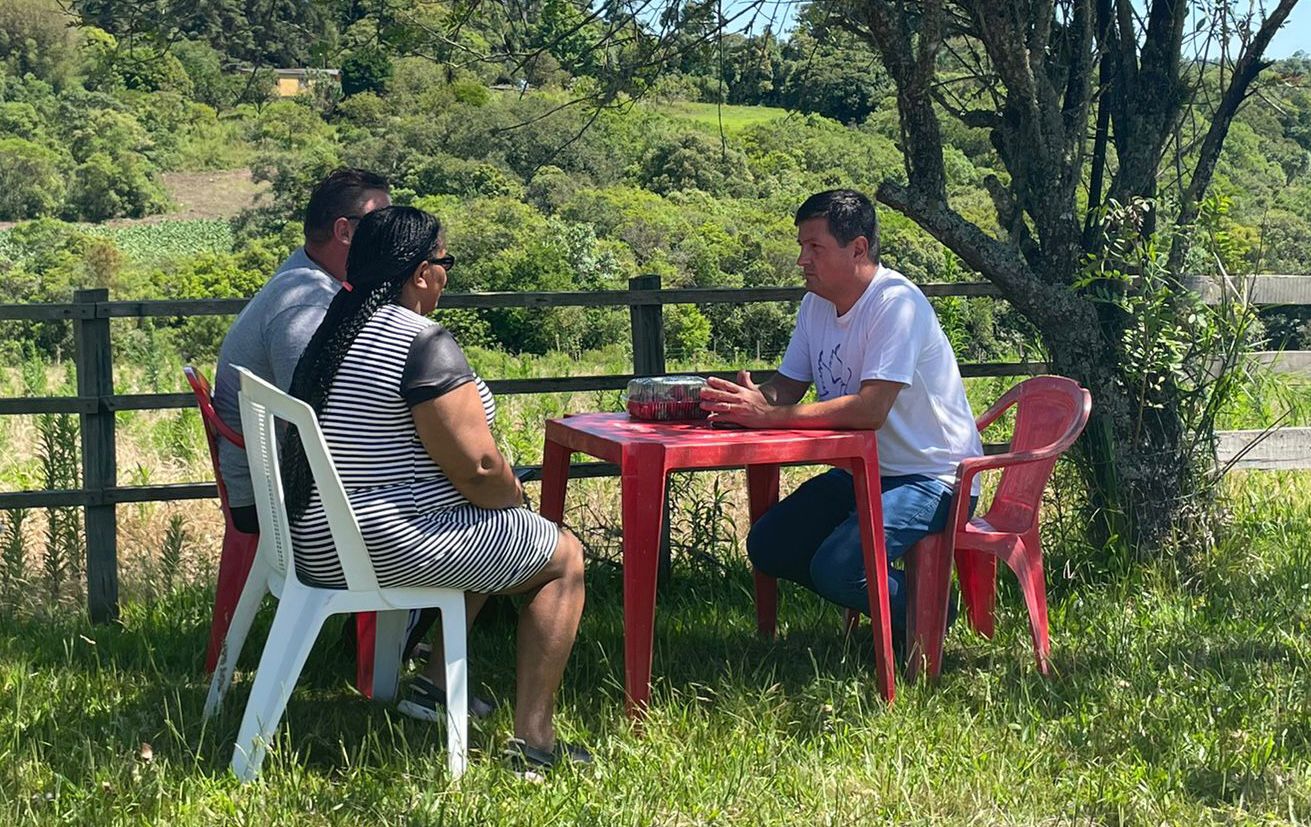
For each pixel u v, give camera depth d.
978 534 4.01
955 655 4.21
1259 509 5.99
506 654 4.18
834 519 4.10
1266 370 5.85
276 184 43.22
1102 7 5.33
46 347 21.81
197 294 39.06
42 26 58.78
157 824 2.89
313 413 2.99
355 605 3.13
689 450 3.48
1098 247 5.37
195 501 6.51
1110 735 3.46
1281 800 3.11
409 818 2.90
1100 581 4.96
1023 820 2.99
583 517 5.50
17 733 3.35
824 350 4.10
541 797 3.01
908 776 3.17
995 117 5.32
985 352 6.76
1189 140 5.52
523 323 22.84
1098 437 5.20
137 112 65.25
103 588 4.84
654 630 4.34
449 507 3.15
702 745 3.36
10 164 60.19
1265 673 3.99
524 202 32.22
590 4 5.25
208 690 3.79
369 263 3.17
